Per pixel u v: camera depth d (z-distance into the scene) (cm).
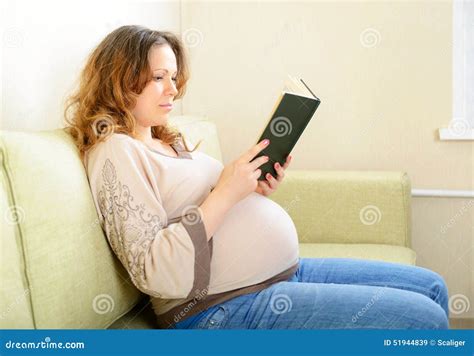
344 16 232
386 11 229
